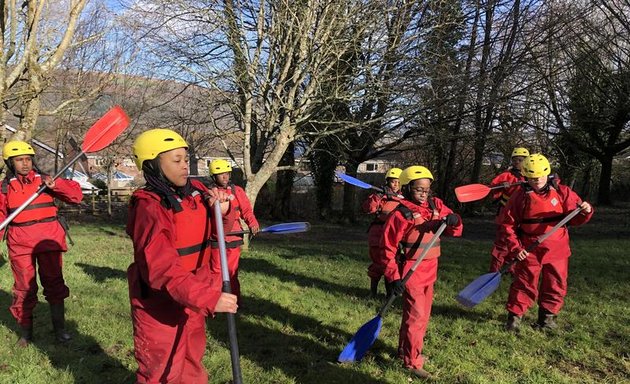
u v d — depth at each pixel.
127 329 5.01
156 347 2.71
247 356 4.50
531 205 5.00
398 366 4.29
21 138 8.47
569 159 25.12
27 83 8.66
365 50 10.39
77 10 8.62
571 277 7.70
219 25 9.56
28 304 4.62
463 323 5.43
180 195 2.77
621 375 4.19
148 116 17.06
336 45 9.80
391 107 12.10
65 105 9.82
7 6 8.60
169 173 2.67
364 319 5.57
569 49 17.05
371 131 13.36
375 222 6.41
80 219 18.05
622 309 5.94
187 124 12.70
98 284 6.80
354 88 10.42
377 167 35.72
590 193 32.09
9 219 4.20
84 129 18.28
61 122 17.53
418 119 14.91
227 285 2.76
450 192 22.75
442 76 12.13
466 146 22.25
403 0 10.71
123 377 4.02
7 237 4.62
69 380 3.92
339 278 7.61
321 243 12.73
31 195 4.56
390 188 6.45
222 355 4.46
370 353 4.63
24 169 4.55
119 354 4.47
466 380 4.06
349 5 9.99
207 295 2.36
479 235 15.64
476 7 13.50
